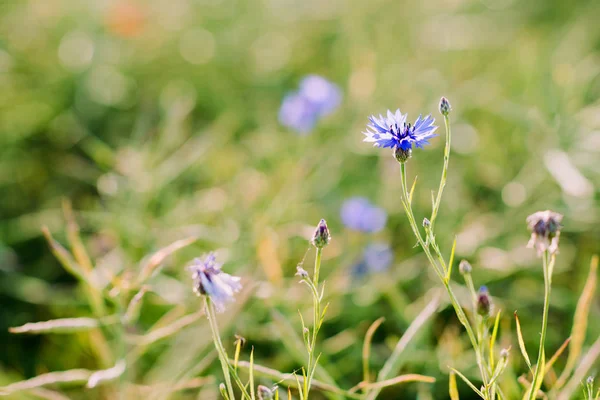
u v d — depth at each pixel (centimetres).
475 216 121
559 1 184
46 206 129
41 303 109
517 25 182
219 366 98
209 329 96
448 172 129
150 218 113
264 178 127
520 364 97
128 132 148
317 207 125
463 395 97
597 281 106
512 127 140
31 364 104
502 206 123
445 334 100
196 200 124
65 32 168
